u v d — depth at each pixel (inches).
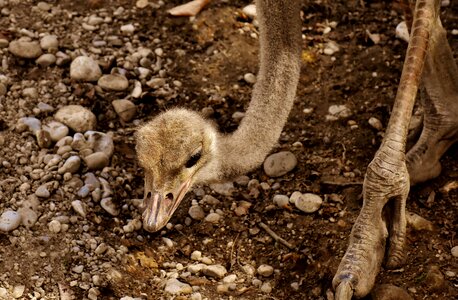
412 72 192.4
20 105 243.4
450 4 276.2
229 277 205.0
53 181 221.5
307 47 269.4
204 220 219.9
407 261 203.9
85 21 273.6
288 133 242.5
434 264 202.8
